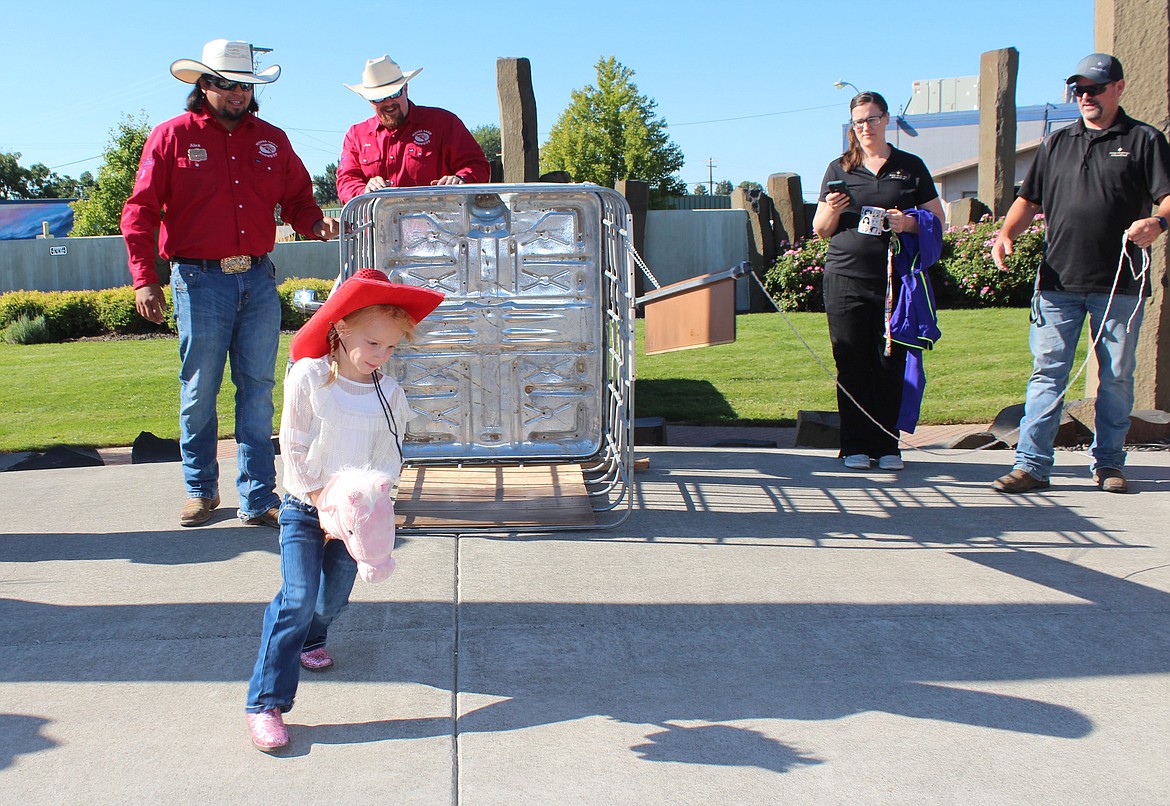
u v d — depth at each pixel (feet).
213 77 14.42
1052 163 16.99
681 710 9.89
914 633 11.65
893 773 8.78
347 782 8.63
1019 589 13.00
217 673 10.63
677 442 25.03
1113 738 9.38
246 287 15.30
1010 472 18.81
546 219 16.48
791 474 18.98
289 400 9.11
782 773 8.76
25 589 12.93
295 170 16.11
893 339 18.20
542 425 17.03
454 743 9.27
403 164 17.53
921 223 17.88
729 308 15.42
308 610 9.34
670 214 62.59
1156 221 15.94
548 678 10.54
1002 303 52.90
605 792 8.47
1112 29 19.88
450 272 16.55
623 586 13.03
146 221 14.90
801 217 57.47
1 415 30.63
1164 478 18.39
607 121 152.76
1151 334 21.13
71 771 8.78
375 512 8.86
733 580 13.26
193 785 8.57
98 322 57.82
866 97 18.11
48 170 249.14
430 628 11.73
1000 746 9.23
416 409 16.89
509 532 15.14
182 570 13.60
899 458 19.24
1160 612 12.26
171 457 22.31
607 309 17.33
